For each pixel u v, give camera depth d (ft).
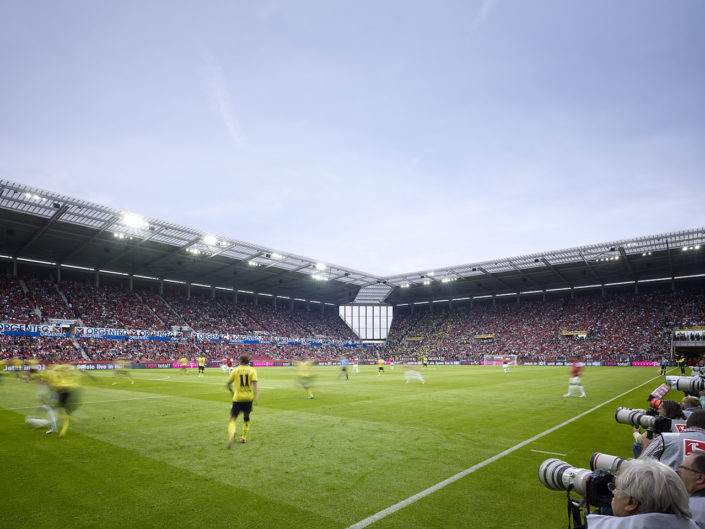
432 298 279.49
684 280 207.82
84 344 153.28
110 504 18.03
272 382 87.81
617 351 191.11
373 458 25.30
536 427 35.29
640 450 19.77
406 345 263.70
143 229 135.54
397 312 300.61
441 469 23.02
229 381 29.32
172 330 184.24
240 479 21.34
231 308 228.84
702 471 8.29
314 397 58.54
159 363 161.48
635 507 6.73
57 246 151.23
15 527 15.81
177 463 24.23
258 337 209.77
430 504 18.03
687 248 156.76
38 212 119.44
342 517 16.70
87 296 175.11
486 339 234.17
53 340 148.15
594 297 229.66
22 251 154.40
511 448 27.76
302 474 22.15
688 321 187.93
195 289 228.84
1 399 55.42
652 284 216.13
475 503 18.13
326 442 29.63
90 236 140.46
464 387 75.05
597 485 8.61
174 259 173.37
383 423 37.32
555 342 211.82
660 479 6.40
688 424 12.62
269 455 26.00
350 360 226.99
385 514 16.98
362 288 255.70
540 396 59.72
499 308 255.70
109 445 28.71
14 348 136.56
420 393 64.23
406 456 25.73
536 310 239.50
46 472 22.54
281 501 18.37
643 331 194.59
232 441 27.86
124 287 195.72
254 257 175.52
